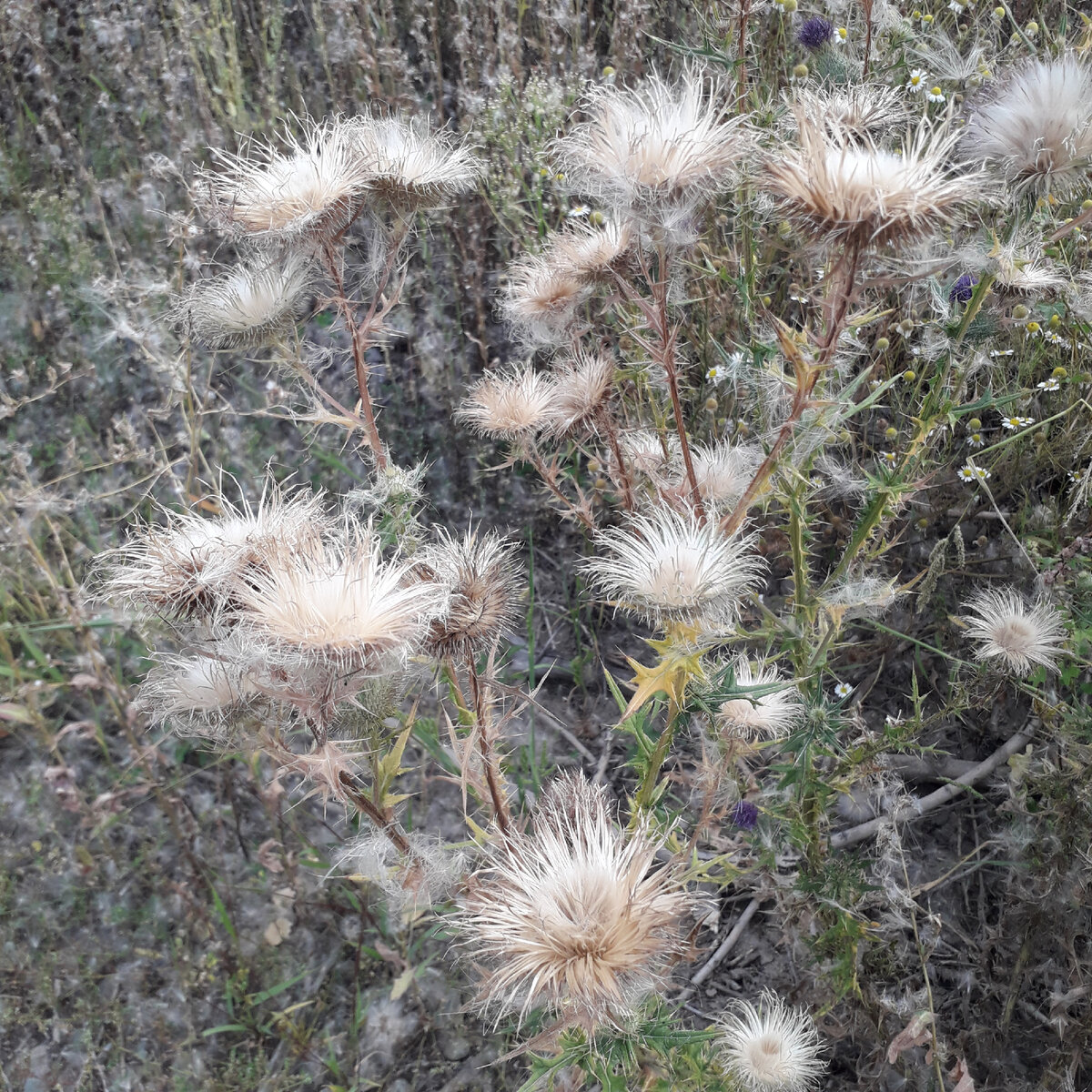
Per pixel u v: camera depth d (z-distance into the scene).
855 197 0.36
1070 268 0.54
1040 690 0.55
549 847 0.34
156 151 0.79
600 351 0.50
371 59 0.77
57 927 0.60
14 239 0.76
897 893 0.50
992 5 0.69
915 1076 0.52
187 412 0.67
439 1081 0.57
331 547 0.37
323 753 0.36
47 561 0.68
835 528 0.65
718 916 0.60
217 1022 0.59
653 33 0.77
